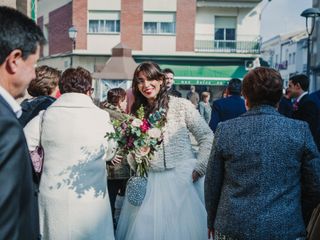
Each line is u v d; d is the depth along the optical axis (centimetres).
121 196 546
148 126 346
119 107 562
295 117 528
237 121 255
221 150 255
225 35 2758
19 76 164
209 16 2738
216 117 579
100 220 319
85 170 312
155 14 2697
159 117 357
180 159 370
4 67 161
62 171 309
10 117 140
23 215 139
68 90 323
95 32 2695
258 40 2741
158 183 369
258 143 242
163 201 364
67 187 308
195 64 2723
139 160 348
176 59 2709
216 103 587
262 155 240
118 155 350
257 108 255
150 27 2708
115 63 1470
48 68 406
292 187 244
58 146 309
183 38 2694
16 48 159
